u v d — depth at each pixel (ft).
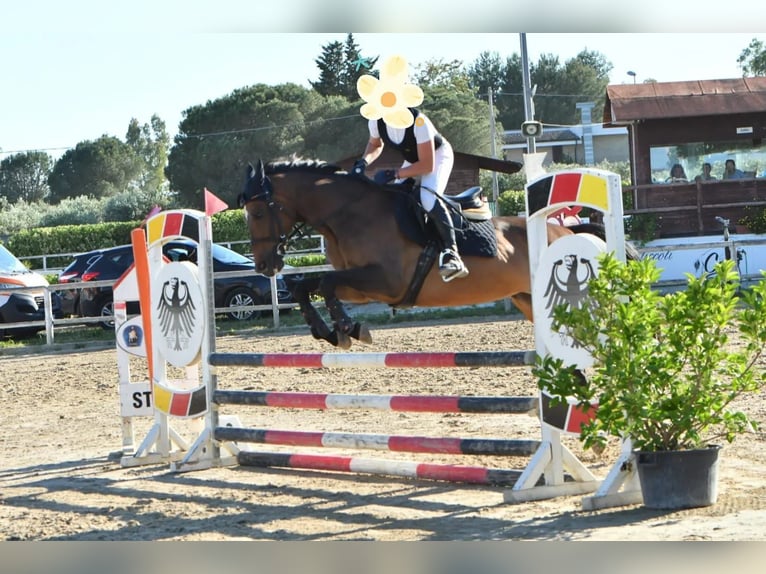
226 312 82.38
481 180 201.77
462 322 75.56
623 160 258.78
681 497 23.47
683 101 94.58
